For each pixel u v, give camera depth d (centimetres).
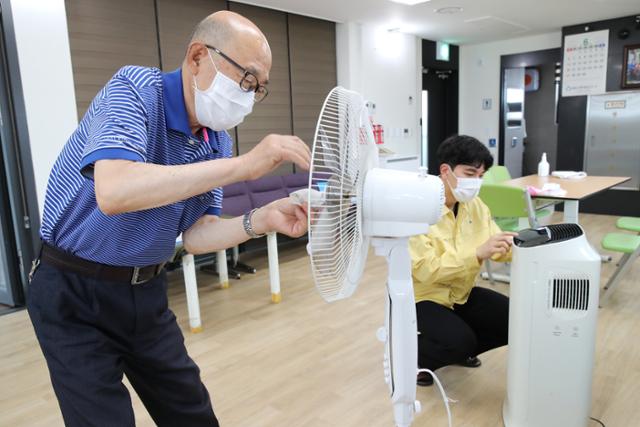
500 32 622
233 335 272
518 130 719
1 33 301
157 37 388
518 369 161
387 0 448
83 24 343
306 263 424
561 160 628
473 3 471
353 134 94
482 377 215
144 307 109
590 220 561
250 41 92
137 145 82
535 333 155
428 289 199
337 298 100
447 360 188
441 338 183
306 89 513
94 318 103
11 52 301
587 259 147
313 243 88
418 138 657
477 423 180
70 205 95
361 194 98
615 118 576
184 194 80
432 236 187
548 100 689
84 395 99
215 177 81
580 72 595
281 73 486
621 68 564
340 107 90
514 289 159
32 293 103
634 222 338
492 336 203
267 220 114
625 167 577
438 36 636
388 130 600
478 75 718
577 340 151
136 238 99
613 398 192
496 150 716
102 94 91
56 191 97
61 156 97
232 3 439
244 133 458
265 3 447
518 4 483
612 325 262
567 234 157
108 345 106
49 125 321
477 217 201
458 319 190
